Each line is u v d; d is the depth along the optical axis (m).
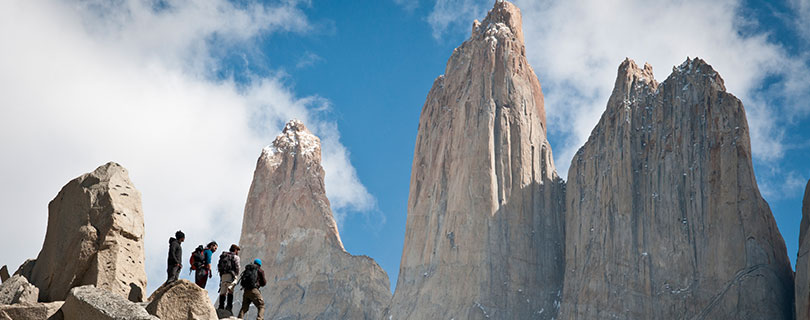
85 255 22.16
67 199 23.11
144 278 22.95
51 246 22.88
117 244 22.47
